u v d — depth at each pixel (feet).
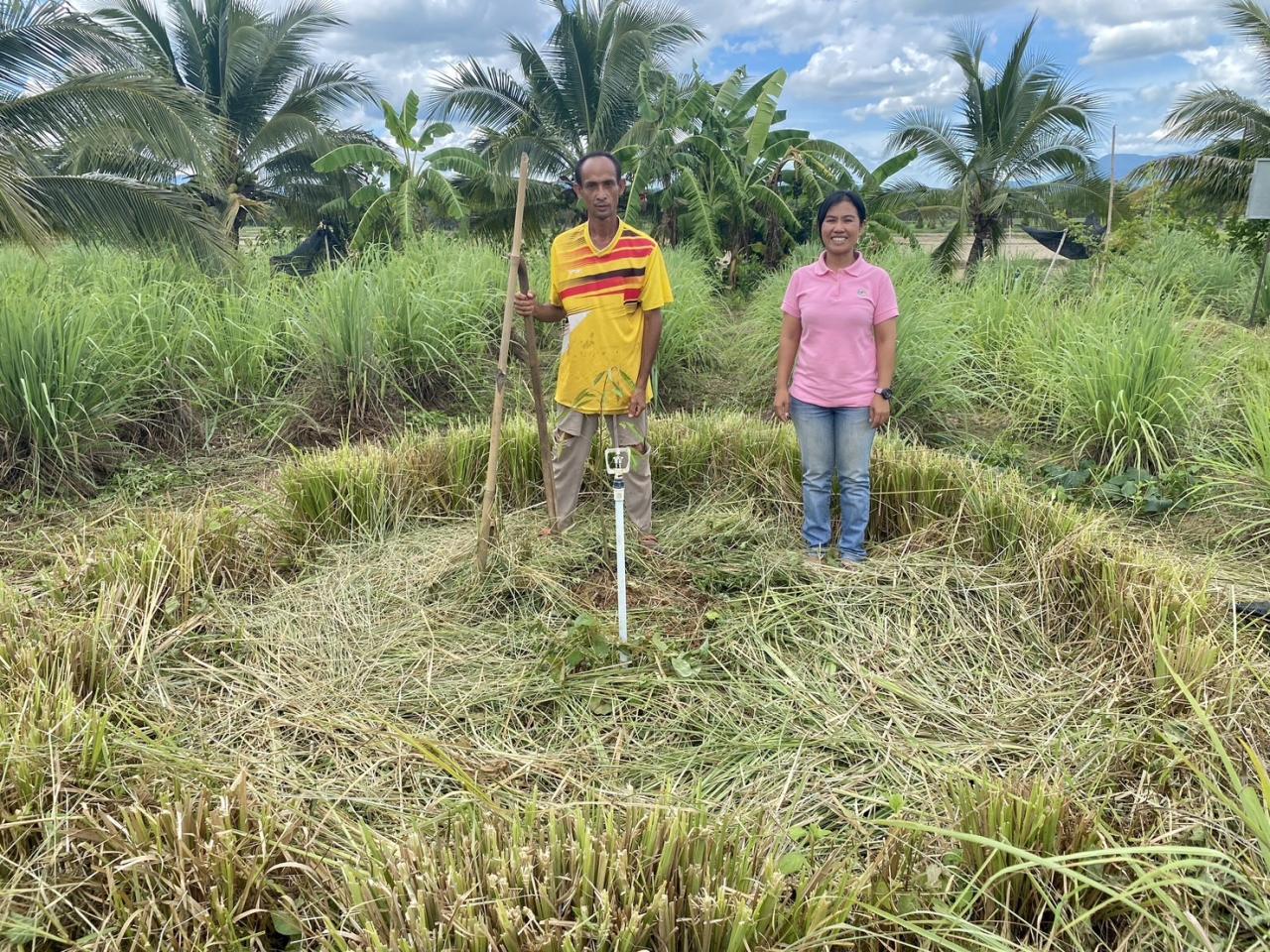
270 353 21.20
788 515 13.75
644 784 7.64
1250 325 31.14
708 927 5.40
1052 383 19.11
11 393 15.19
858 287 11.43
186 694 8.87
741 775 7.73
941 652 9.78
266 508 13.15
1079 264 34.27
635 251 11.64
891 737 8.29
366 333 20.17
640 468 12.47
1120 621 9.57
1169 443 16.44
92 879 6.14
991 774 7.73
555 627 10.28
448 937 5.32
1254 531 13.47
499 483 14.25
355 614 10.62
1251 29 44.04
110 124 28.58
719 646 9.81
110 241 28.96
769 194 43.42
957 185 55.11
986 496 12.46
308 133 57.16
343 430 19.40
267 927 6.02
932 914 5.93
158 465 16.98
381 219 49.83
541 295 26.53
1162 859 6.37
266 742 8.13
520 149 52.80
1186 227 48.14
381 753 8.00
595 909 5.57
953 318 24.09
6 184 24.29
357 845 6.67
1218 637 9.41
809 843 6.87
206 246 29.07
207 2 56.34
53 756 6.95
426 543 12.55
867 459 11.89
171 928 5.57
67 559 11.54
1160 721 8.06
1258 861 6.34
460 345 22.74
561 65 55.72
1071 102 50.62
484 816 6.70
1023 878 6.24
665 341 23.18
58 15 27.68
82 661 8.52
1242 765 7.37
